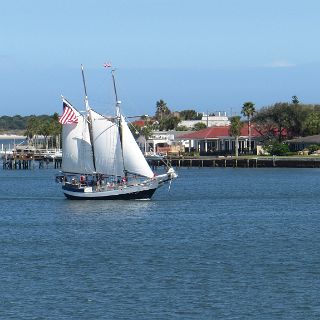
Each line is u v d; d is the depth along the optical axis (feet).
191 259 459.73
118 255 475.31
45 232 586.04
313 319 334.24
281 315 339.16
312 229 589.32
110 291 379.14
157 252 485.15
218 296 368.68
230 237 549.13
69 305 355.56
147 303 357.82
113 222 635.66
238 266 435.94
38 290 381.81
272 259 457.27
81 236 560.20
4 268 437.17
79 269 431.84
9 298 367.25
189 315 339.98
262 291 376.68
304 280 397.80
